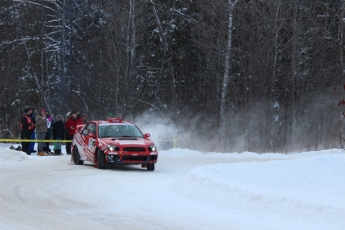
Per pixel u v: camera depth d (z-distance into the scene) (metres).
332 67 60.53
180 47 68.12
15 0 64.44
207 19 65.25
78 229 13.52
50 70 67.12
